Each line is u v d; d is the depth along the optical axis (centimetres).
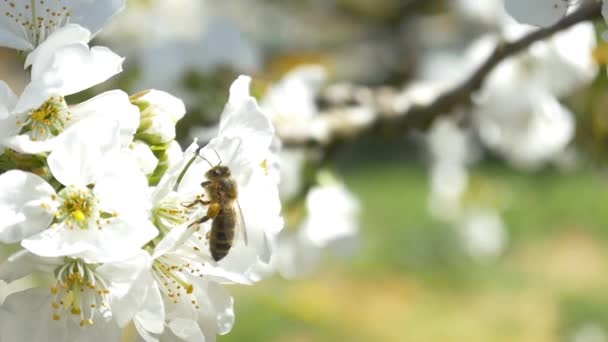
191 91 25
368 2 41
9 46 17
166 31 25
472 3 31
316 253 26
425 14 39
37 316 16
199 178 16
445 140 39
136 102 16
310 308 68
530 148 27
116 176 15
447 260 77
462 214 43
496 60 22
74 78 15
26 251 15
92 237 15
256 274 16
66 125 16
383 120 25
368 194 92
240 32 26
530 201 86
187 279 16
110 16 17
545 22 16
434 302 73
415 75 38
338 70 41
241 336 63
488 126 28
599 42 22
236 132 16
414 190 93
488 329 68
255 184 16
